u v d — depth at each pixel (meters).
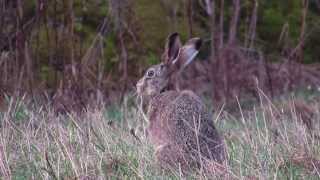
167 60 10.78
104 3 17.64
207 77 16.56
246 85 15.82
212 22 15.70
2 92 13.38
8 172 9.43
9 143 10.54
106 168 9.71
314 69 17.98
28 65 13.75
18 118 12.27
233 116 13.73
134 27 16.30
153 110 10.14
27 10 15.84
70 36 14.30
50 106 12.93
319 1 19.58
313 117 13.35
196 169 9.29
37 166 9.57
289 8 19.59
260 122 12.70
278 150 10.18
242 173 9.05
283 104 13.83
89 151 10.12
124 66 15.06
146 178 9.16
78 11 17.28
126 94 14.79
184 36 17.28
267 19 19.16
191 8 15.52
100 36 15.59
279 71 16.77
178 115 9.74
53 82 14.41
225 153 9.75
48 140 10.41
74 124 11.39
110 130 11.42
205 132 9.65
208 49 17.69
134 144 10.59
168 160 9.55
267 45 18.59
